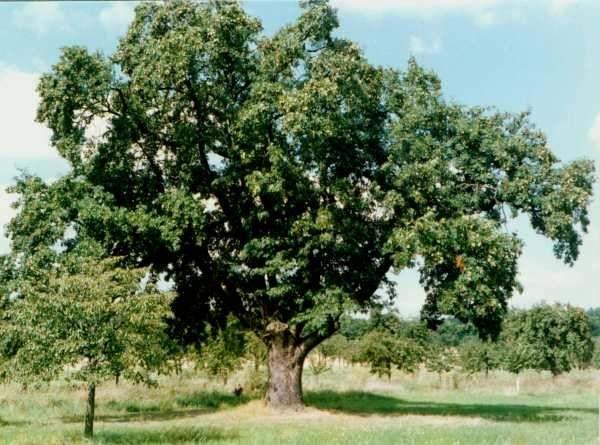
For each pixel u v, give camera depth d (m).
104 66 27.12
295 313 30.19
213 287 31.38
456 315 27.84
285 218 29.08
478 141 28.72
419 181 27.47
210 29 26.25
